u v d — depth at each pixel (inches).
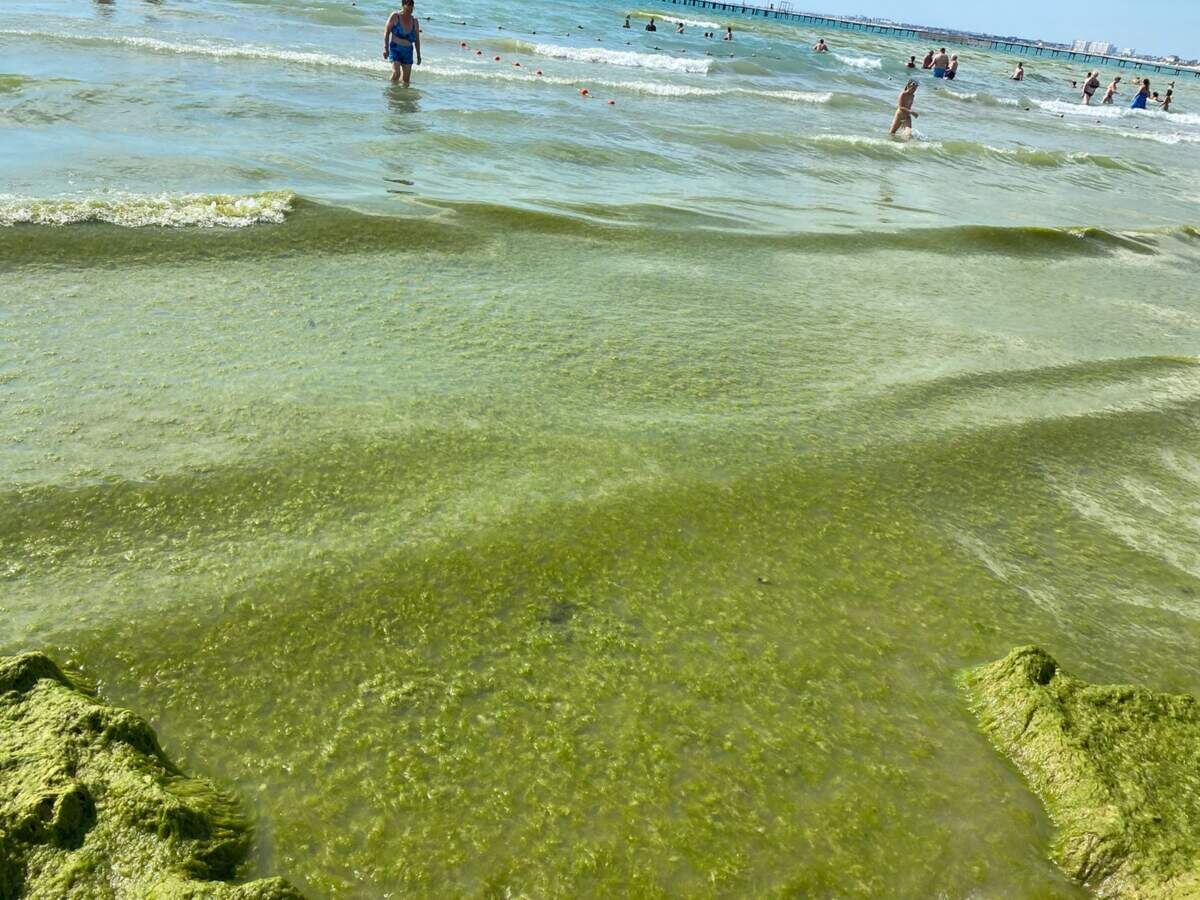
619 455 185.5
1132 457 215.2
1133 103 1555.1
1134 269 406.6
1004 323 304.5
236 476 161.0
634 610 141.6
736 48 1438.2
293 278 260.7
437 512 159.0
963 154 687.1
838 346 263.6
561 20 1488.7
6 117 398.6
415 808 103.7
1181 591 165.3
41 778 90.7
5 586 129.5
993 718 126.5
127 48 636.1
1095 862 104.9
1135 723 123.3
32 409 172.7
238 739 110.0
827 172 558.3
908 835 107.7
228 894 83.8
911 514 178.2
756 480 182.4
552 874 97.8
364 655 125.7
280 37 805.2
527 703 120.7
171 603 130.2
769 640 138.4
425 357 219.5
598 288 288.8
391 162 424.8
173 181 336.8
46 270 238.5
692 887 98.3
